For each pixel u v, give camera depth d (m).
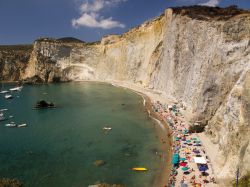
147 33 114.31
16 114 72.12
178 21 80.31
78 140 50.28
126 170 37.84
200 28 66.06
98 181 35.16
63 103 85.06
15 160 42.41
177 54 79.38
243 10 71.50
